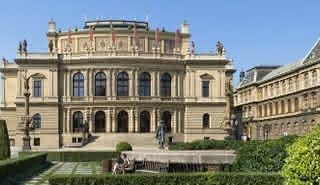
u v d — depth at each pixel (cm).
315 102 11844
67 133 12650
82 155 8488
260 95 15925
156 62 12850
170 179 3100
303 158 2022
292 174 2055
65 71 12838
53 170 6309
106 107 12612
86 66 12731
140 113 12744
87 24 14538
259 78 16362
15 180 4528
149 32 13550
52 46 12925
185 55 13100
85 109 12656
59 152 8462
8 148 6462
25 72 12694
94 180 3131
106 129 12594
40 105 12625
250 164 3516
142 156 5028
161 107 12794
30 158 5638
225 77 13112
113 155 8525
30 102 12575
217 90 13038
